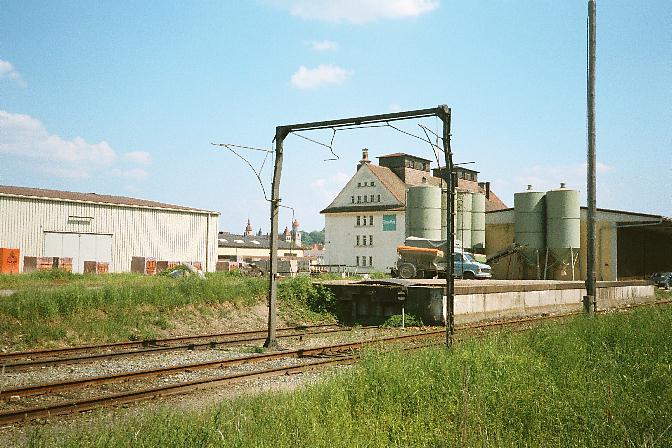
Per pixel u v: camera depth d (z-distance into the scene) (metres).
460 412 6.08
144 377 9.58
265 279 24.34
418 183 72.62
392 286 20.55
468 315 20.45
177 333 16.53
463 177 77.06
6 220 35.09
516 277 46.25
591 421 5.77
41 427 6.45
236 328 18.28
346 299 21.62
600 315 14.64
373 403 6.61
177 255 45.06
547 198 44.41
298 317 20.78
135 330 16.02
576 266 43.91
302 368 10.39
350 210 68.19
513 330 13.85
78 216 38.59
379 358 8.45
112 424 6.02
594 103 15.67
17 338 13.77
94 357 11.80
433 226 44.38
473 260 37.56
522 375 7.39
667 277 47.31
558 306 27.11
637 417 5.97
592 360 8.87
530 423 5.96
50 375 10.03
